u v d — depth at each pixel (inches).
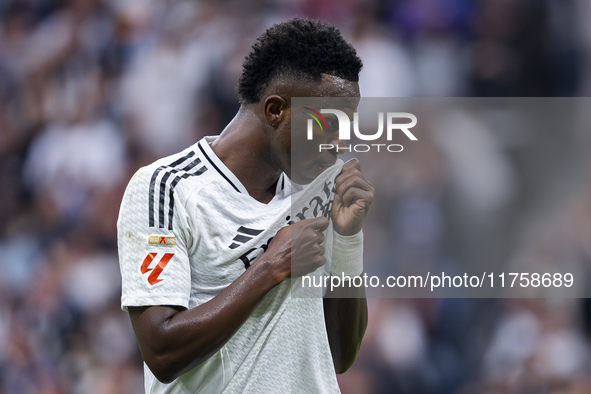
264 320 325.4
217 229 321.1
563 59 1035.9
